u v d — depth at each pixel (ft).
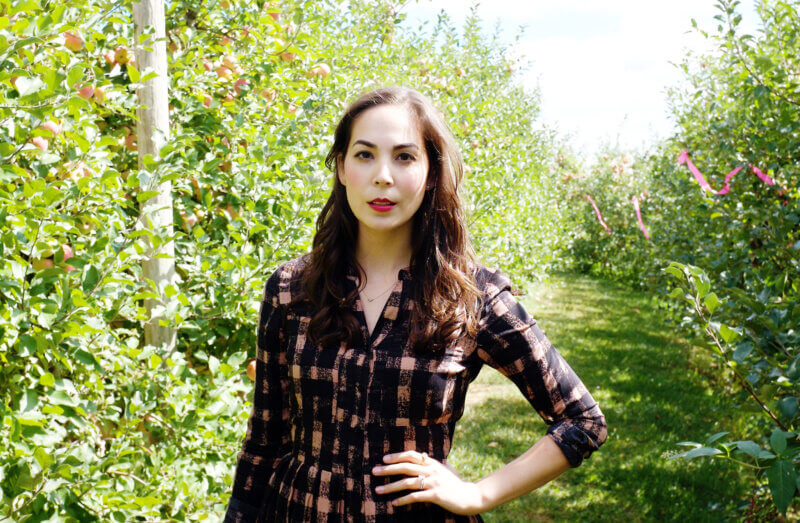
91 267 5.14
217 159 7.38
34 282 4.77
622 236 47.21
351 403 3.71
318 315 3.81
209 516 6.38
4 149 4.70
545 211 33.04
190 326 6.73
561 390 3.83
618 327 28.32
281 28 8.89
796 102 9.75
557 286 41.06
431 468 3.62
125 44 6.46
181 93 8.00
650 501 11.68
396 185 3.73
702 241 14.46
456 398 3.78
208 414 6.52
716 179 13.41
